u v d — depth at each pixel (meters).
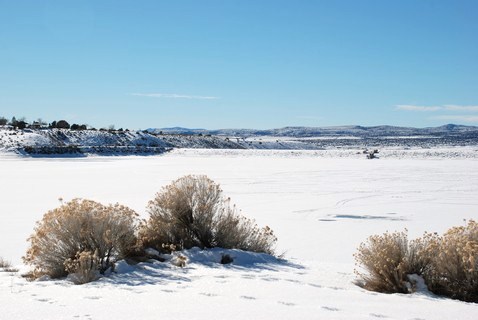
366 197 23.16
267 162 61.41
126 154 87.00
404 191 26.08
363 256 7.50
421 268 6.79
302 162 61.69
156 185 28.92
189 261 7.84
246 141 171.62
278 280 6.64
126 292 5.43
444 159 74.19
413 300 5.58
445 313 4.82
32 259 7.04
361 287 6.88
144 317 4.20
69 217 7.13
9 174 38.72
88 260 6.54
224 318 4.22
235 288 5.84
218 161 64.25
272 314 4.42
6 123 109.25
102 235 7.10
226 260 8.14
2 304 4.68
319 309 4.71
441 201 21.67
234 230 9.33
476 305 5.45
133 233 8.02
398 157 79.06
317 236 13.02
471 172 42.03
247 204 20.25
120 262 7.14
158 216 9.12
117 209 7.82
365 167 49.81
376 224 15.28
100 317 4.16
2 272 7.39
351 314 4.55
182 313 4.38
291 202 21.02
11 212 17.34
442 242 6.88
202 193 9.41
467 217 16.81
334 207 19.45
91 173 39.84
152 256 8.06
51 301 4.86
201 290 5.65
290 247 11.45
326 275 7.46
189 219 9.05
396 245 7.20
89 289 5.63
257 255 8.62
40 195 23.36
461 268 6.35
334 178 35.09
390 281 6.72
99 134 111.12
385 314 4.64
